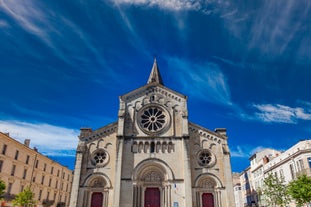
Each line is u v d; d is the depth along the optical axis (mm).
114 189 38750
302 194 34812
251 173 76125
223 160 41688
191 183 39344
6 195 51219
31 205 52969
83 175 40656
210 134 43656
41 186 66250
